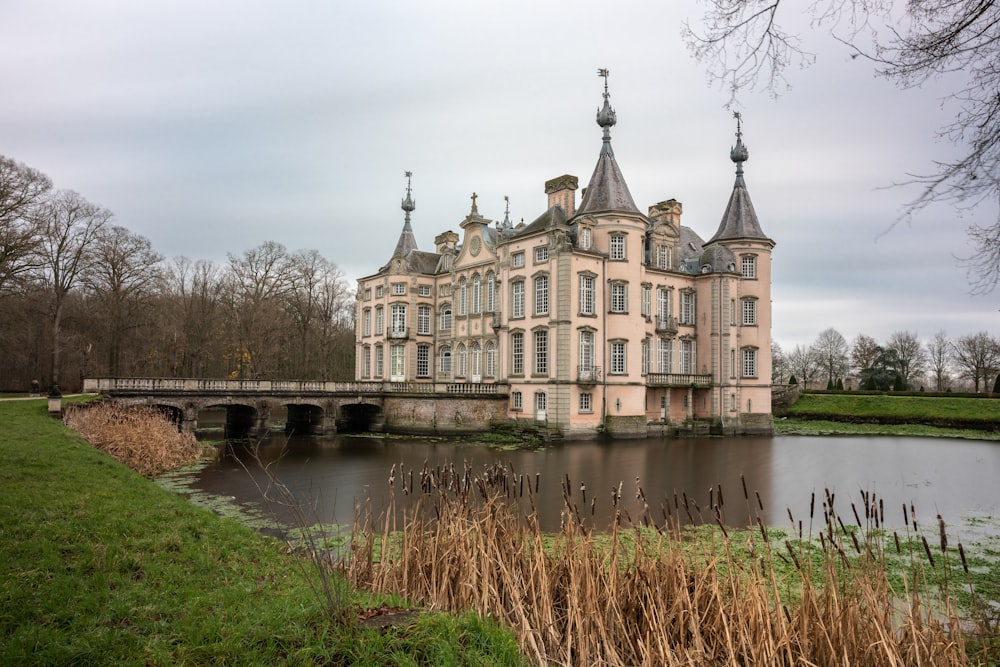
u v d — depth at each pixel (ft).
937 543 57.36
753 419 188.55
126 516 39.63
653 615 24.90
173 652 21.02
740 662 24.67
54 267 187.21
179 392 146.00
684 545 33.94
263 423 156.15
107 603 24.94
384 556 32.04
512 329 171.63
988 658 27.30
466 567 29.17
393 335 211.41
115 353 207.00
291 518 63.82
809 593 25.53
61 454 61.11
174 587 27.94
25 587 25.86
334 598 24.73
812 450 139.74
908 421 203.31
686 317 193.06
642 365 170.60
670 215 206.08
